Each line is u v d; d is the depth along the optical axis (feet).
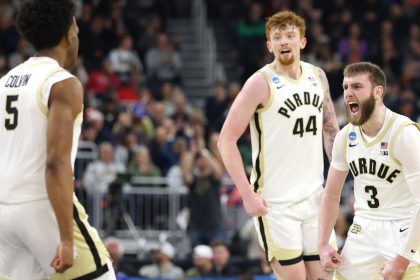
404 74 85.61
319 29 88.53
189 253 62.59
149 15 94.84
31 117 24.34
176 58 86.99
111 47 86.02
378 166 28.58
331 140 32.53
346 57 88.84
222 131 31.17
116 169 64.69
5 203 24.53
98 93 78.84
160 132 69.46
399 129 28.22
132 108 73.72
